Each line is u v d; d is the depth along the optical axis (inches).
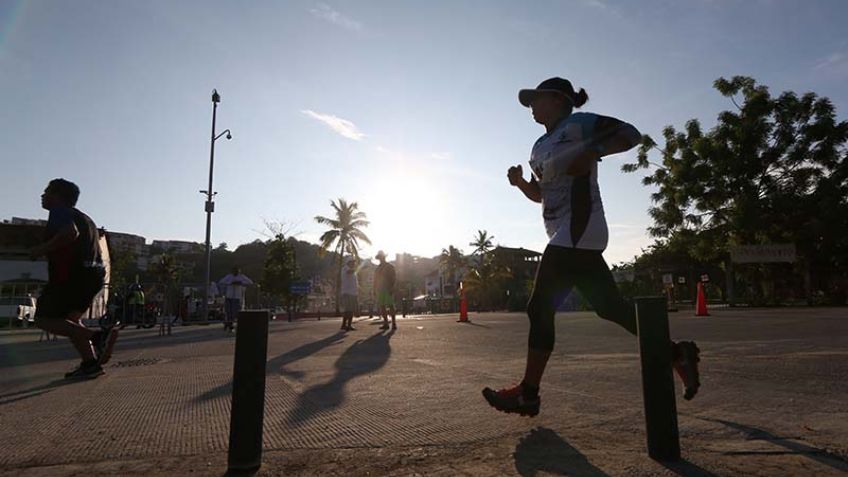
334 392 144.3
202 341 365.4
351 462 83.1
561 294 103.3
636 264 2181.3
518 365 194.1
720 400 124.3
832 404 118.3
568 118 106.0
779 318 544.1
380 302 476.7
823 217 1054.4
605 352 237.3
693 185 1144.8
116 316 724.0
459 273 3309.5
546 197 107.7
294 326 591.8
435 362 207.9
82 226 185.8
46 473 78.7
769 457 82.1
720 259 1256.2
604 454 85.0
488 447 90.7
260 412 80.9
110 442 96.3
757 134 1093.8
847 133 1067.3
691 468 77.2
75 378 180.4
